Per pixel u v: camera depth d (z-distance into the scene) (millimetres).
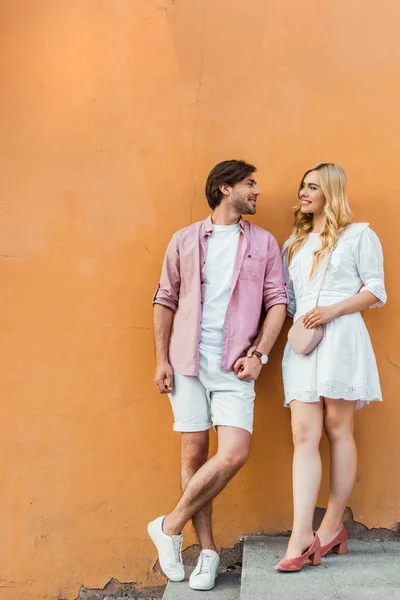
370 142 3650
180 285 3463
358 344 3168
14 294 3791
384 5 3697
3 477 3732
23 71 3873
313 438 3176
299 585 2814
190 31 3791
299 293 3348
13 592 3688
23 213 3818
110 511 3666
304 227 3449
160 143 3770
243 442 3193
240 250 3400
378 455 3543
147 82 3801
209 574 3182
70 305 3760
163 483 3646
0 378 3768
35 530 3699
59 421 3723
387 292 3586
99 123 3814
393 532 3506
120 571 3643
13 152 3846
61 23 3877
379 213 3617
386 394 3559
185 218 3730
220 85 3752
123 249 3756
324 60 3705
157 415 3676
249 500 3588
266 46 3742
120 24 3842
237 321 3328
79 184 3801
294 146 3688
